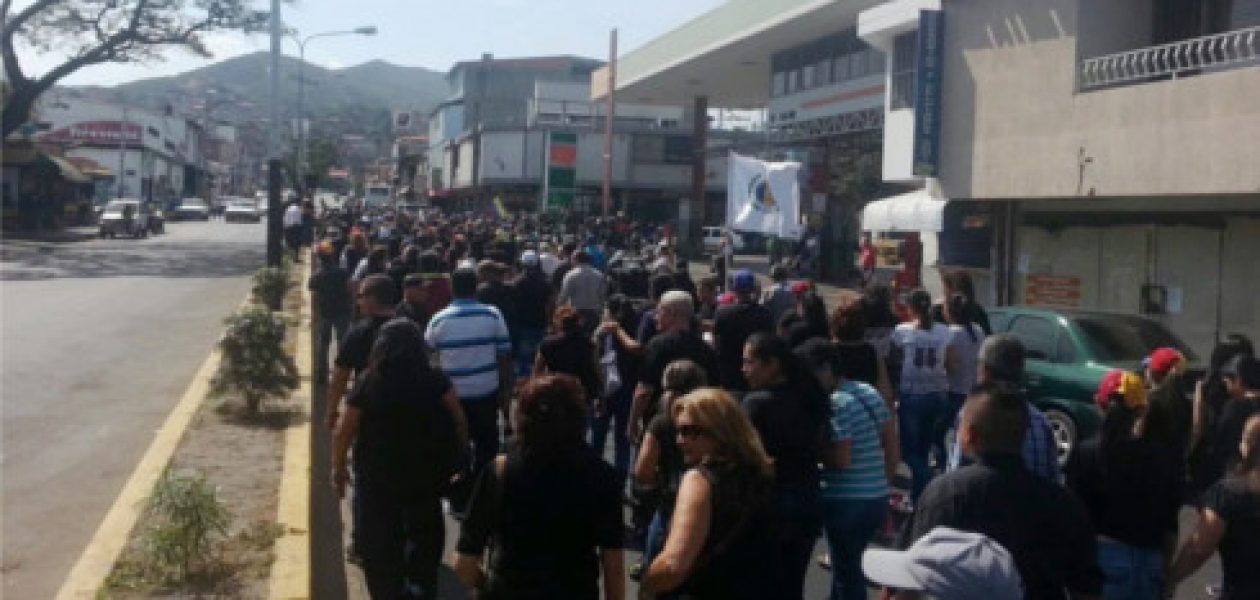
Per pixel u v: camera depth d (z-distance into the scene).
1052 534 4.02
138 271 34.25
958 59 20.45
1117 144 16.86
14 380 14.62
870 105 37.34
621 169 62.81
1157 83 16.22
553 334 9.33
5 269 33.44
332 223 30.09
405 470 6.25
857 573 6.36
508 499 4.41
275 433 10.24
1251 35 15.12
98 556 6.66
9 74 49.59
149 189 99.00
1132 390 5.29
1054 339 12.24
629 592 7.46
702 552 4.26
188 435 10.03
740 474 4.30
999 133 19.39
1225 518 4.92
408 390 6.25
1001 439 4.14
